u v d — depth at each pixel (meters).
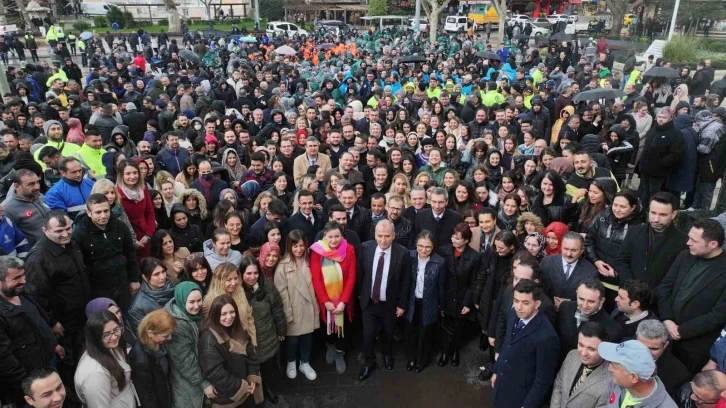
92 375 3.30
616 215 4.71
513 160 7.69
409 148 8.42
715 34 20.55
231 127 9.08
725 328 3.71
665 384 3.54
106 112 9.49
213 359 3.75
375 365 5.24
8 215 4.85
